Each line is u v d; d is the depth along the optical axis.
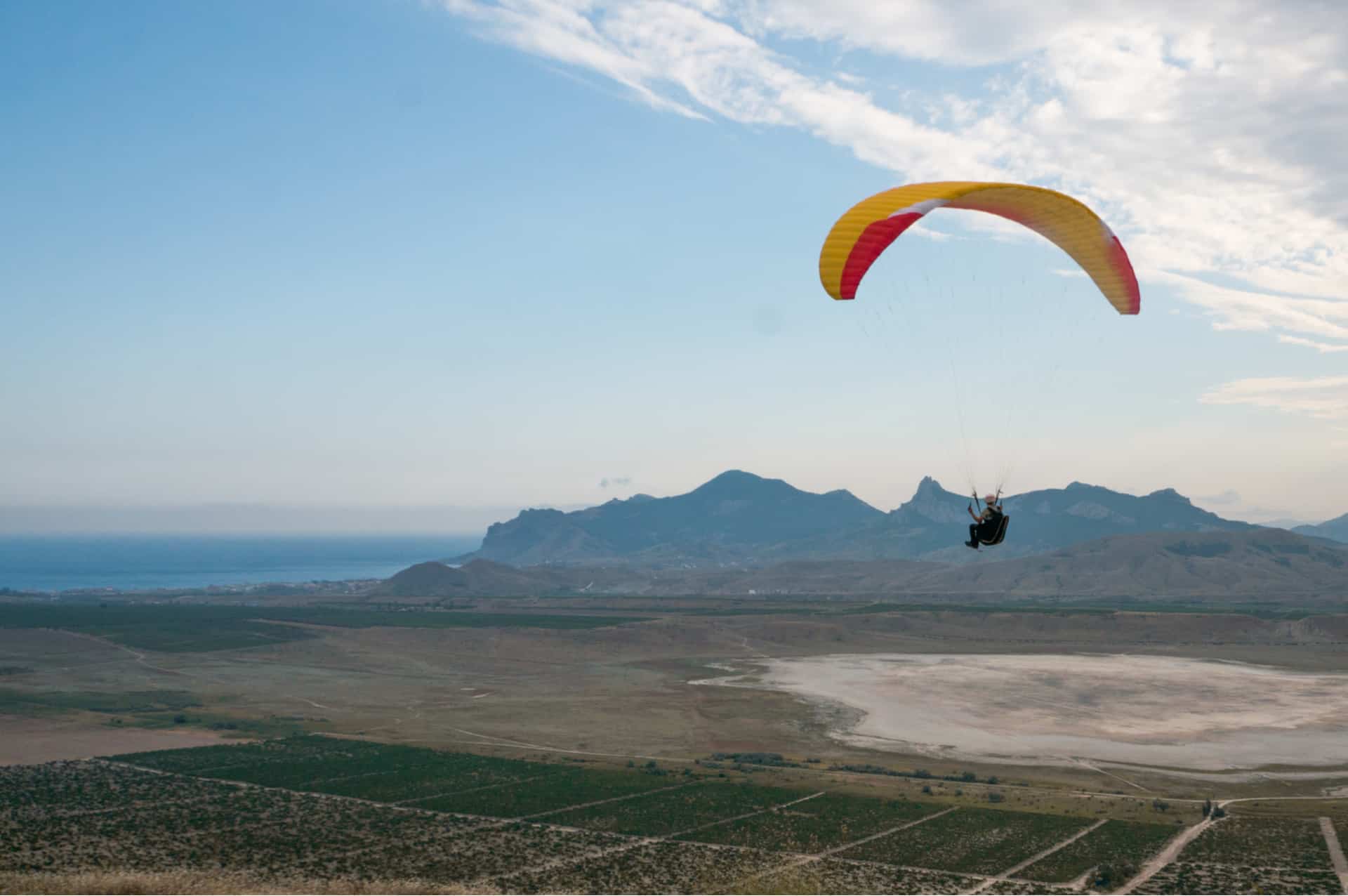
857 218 29.69
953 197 28.45
